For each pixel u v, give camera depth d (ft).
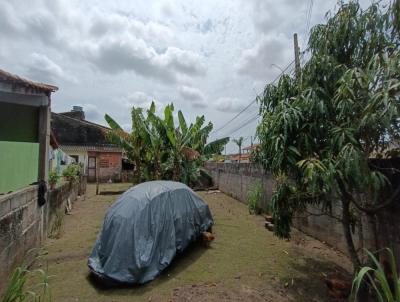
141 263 12.75
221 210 31.22
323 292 11.89
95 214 28.89
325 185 9.92
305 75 11.15
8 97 14.05
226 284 12.69
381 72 8.35
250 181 33.27
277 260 15.65
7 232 11.14
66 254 16.38
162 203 15.46
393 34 9.68
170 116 29.86
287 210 12.83
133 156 31.71
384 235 11.80
